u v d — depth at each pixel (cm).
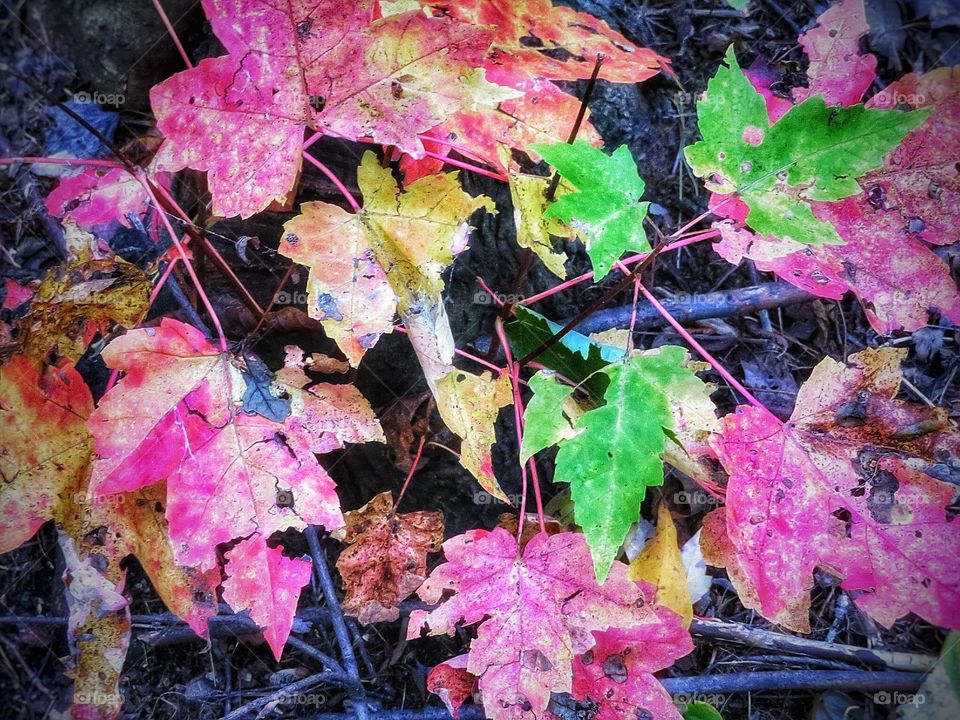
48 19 39
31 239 40
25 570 36
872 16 49
